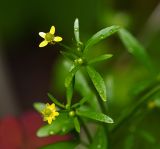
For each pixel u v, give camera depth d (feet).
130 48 1.13
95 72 0.85
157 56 1.78
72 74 0.84
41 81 2.20
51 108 0.83
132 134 1.07
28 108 2.14
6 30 2.01
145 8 1.94
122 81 1.69
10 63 2.20
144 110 1.06
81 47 0.86
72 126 0.98
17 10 1.95
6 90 2.00
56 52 2.22
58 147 0.99
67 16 1.94
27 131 1.67
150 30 1.81
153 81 1.10
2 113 1.98
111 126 0.99
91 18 1.90
